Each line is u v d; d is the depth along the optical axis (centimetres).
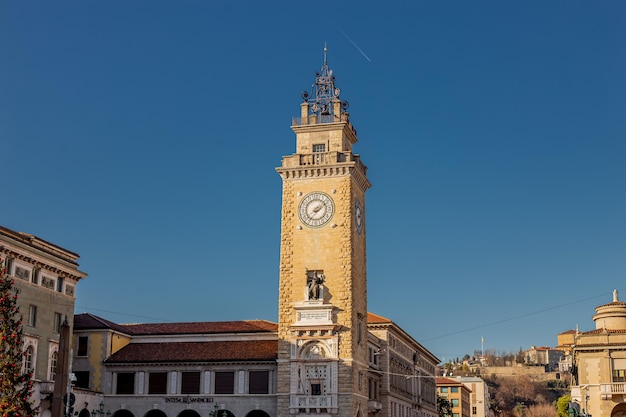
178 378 9825
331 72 10262
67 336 5997
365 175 10306
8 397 5909
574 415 8081
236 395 9575
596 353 9781
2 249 7875
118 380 9956
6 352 6034
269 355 9700
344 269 9388
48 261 8681
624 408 9725
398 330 13012
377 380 11612
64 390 5884
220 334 10231
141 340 10438
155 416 9969
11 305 6341
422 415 15625
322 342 9206
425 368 16700
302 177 9762
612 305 10600
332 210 9588
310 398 9062
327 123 9969
